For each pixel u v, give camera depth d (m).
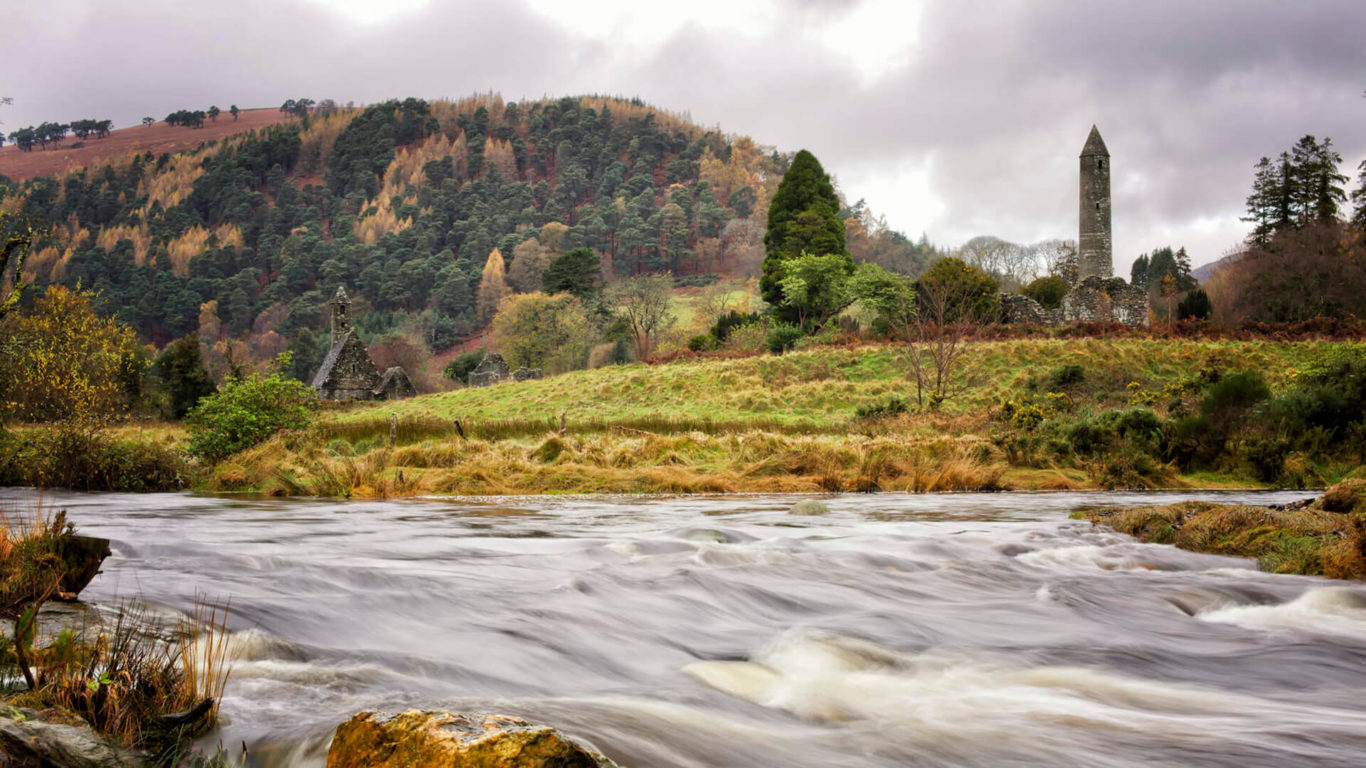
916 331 49.72
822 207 78.94
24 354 23.17
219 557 8.56
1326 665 5.80
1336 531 9.55
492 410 48.22
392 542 10.31
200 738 3.69
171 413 53.66
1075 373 40.03
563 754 2.89
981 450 23.30
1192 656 5.98
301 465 21.16
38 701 3.69
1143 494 19.16
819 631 6.34
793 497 18.44
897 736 4.34
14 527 7.17
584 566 8.52
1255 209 73.06
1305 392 23.89
